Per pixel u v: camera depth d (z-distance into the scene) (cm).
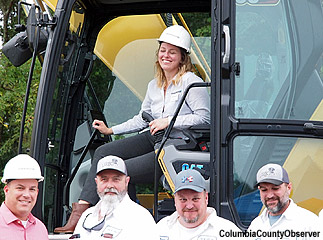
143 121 653
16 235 485
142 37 730
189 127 584
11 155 1429
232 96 528
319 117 535
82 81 694
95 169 622
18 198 485
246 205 520
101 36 718
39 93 600
